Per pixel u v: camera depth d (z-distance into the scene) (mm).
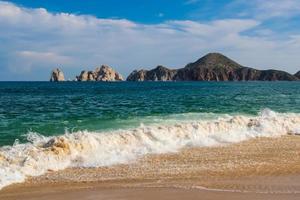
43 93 78250
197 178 12109
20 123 24938
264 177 12125
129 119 26547
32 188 11078
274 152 16469
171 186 10984
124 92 81438
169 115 29484
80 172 13070
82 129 21766
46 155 13953
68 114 31203
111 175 12648
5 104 44531
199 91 85750
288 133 21812
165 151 16391
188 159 15000
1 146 16672
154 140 17891
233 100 50094
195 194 10055
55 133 20781
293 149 17234
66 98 58562
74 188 10984
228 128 21125
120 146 16453
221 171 13078
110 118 27484
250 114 30875
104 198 9820
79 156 14648
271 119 23375
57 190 10773
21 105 42812
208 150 16797
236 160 14844
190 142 17969
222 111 33812
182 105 41281
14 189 10992
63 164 13820
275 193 10086
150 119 26469
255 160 14828
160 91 87188
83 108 38000
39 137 19219
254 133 20859
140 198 9773
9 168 12523
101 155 14992
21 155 13758
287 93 73000
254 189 10539
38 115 30469
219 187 10812
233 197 9719
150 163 14328
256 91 84562
